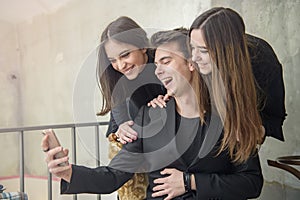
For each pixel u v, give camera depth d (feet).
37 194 12.09
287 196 8.07
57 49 13.30
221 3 8.73
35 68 14.32
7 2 12.97
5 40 14.39
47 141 3.45
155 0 9.98
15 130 5.59
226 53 3.44
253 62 5.08
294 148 8.07
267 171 8.45
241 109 3.57
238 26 3.62
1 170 13.08
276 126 5.62
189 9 9.19
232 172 3.87
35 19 14.08
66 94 12.82
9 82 14.48
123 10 10.91
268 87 5.36
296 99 8.03
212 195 3.55
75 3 12.50
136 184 3.83
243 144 3.63
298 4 7.88
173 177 3.58
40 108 13.93
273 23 8.27
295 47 7.98
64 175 3.49
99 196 5.61
